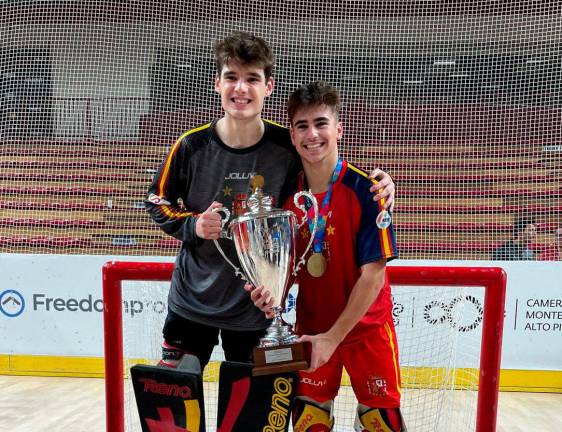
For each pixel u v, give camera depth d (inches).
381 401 67.9
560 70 200.2
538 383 160.9
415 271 60.6
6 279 170.1
